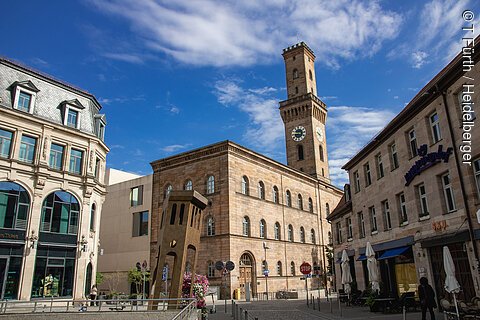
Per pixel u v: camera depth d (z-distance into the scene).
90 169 36.66
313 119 72.56
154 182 53.03
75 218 35.03
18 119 32.09
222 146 46.62
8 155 31.36
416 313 19.75
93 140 37.34
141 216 56.06
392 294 22.56
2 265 29.45
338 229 38.84
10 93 32.34
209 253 44.31
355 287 30.92
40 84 34.81
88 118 38.03
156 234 50.69
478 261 16.47
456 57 18.95
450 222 18.48
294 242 54.34
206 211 46.22
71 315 18.34
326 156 74.50
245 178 48.56
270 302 36.53
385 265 26.25
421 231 20.98
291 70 78.19
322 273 58.53
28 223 31.34
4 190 30.66
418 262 21.22
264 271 44.22
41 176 32.78
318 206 62.88
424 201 21.34
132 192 58.06
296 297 44.12
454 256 18.42
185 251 17.53
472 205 16.97
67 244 33.81
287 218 54.38
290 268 52.22
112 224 58.91
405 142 22.97
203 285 20.38
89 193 36.19
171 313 16.75
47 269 32.16
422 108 20.89
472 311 14.51
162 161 52.59
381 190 26.38
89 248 36.62
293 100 74.06
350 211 33.25
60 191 34.25
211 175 47.59
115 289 54.72
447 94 18.78
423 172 20.80
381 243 26.23
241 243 44.78
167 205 18.11
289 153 72.94
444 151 18.95
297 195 58.53
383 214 26.31
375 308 22.17
